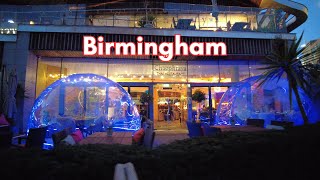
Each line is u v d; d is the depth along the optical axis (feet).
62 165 5.69
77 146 7.31
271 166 6.77
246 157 6.62
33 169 5.54
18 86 37.35
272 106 36.32
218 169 6.31
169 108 49.37
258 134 8.76
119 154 6.54
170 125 48.01
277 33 43.47
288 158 6.99
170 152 6.70
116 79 43.37
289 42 43.04
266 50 43.11
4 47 38.60
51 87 34.04
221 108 38.40
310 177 7.03
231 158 6.49
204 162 6.31
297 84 24.79
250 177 6.52
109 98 36.63
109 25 42.73
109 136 19.61
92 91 37.17
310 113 31.40
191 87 44.78
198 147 7.23
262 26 45.52
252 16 46.44
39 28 39.19
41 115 33.14
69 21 41.19
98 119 34.47
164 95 49.47
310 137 7.43
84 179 5.53
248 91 37.17
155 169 5.98
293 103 33.17
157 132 40.91
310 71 25.59
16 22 40.65
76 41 39.83
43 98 33.50
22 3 52.90
